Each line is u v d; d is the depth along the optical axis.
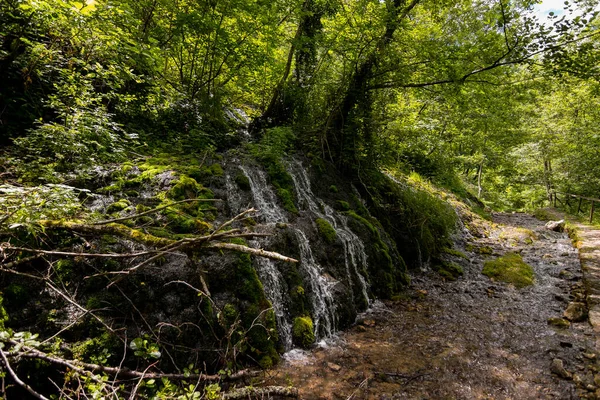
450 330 4.63
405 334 4.49
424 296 5.84
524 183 19.94
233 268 3.64
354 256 5.48
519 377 3.60
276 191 5.55
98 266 3.00
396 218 7.49
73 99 4.71
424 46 7.14
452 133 13.73
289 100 8.25
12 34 4.30
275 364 3.55
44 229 2.84
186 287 3.27
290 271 4.32
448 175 13.00
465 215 10.85
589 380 3.51
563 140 14.05
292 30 9.51
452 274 6.94
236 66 7.45
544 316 5.07
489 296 5.87
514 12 6.18
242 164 5.79
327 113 7.59
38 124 4.70
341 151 7.38
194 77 8.01
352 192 7.10
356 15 7.29
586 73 6.02
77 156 4.32
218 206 4.60
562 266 7.28
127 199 4.08
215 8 6.54
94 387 2.27
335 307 4.59
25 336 2.18
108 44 4.63
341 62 8.24
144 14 6.20
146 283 3.11
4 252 2.71
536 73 6.81
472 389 3.39
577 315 4.88
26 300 2.69
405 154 11.57
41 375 2.48
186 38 7.06
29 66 4.56
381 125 8.10
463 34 7.36
